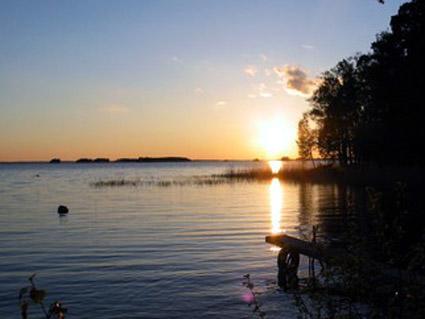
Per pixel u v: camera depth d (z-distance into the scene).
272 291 15.38
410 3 56.50
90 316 13.13
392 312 5.97
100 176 135.00
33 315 13.28
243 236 26.58
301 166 96.38
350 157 84.44
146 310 13.66
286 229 28.72
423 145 52.78
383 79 55.78
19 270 18.67
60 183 97.00
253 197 54.19
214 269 18.61
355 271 6.24
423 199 33.12
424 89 50.06
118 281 16.81
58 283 16.61
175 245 23.98
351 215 34.16
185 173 149.62
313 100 89.75
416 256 6.30
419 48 51.47
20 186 87.19
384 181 57.78
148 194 62.31
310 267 16.91
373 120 66.50
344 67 87.69
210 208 42.72
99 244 24.58
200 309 13.74
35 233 29.00
